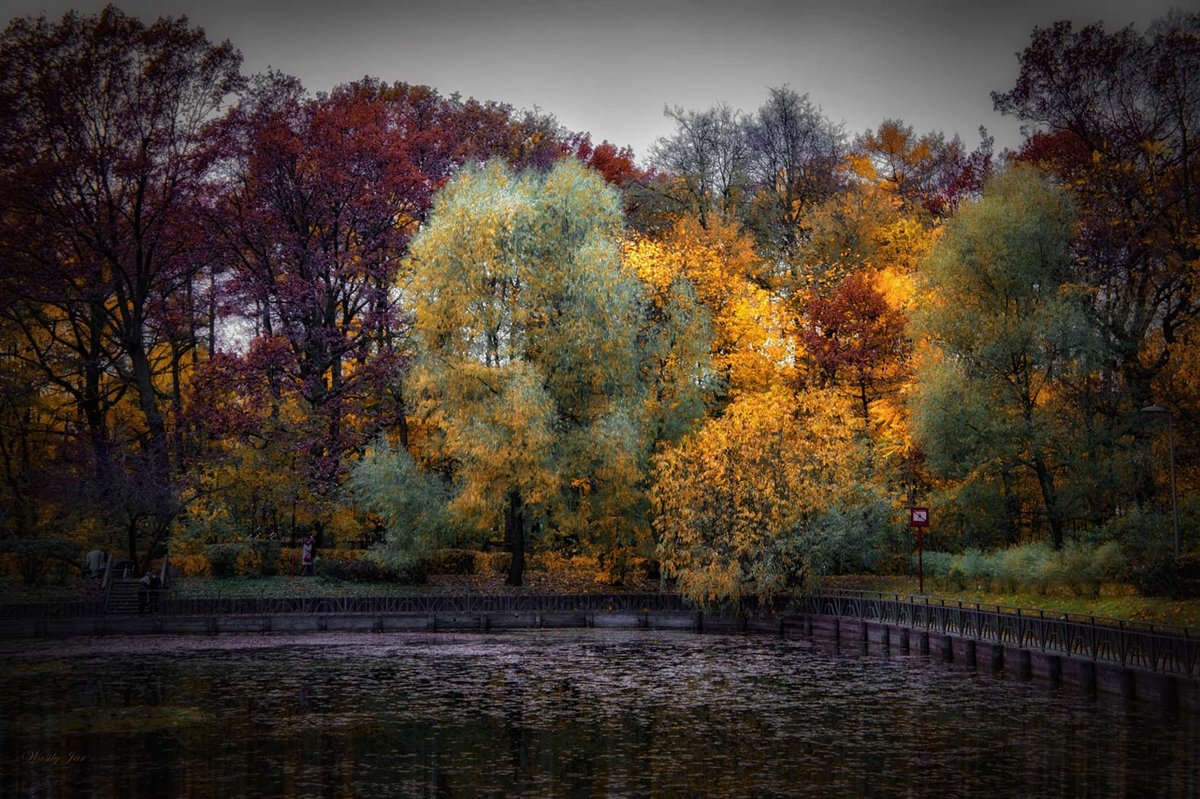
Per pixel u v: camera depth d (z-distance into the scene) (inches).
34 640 1796.3
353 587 2070.6
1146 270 1937.7
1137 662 1146.0
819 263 2600.9
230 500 2182.6
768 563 1830.7
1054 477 1957.4
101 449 2169.0
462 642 1769.2
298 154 2301.9
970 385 1866.4
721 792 831.1
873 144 3095.5
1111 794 804.6
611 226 2158.0
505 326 2047.2
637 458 2016.5
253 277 2352.4
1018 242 1856.5
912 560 2149.4
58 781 876.0
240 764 930.7
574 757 949.2
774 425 1887.3
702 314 2132.1
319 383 2290.8
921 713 1118.4
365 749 985.5
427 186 2369.6
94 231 2139.5
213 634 1871.3
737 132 2888.8
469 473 1977.1
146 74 2159.2
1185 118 1950.1
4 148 2075.5
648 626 1963.6
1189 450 1761.8
